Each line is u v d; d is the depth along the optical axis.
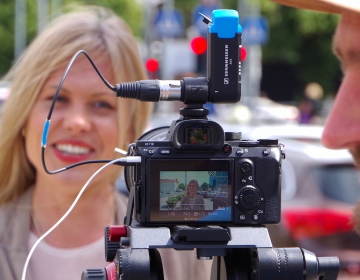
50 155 3.11
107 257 2.10
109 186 3.27
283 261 1.95
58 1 32.22
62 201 3.15
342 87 2.19
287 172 7.40
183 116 2.05
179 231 1.94
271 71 39.94
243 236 1.98
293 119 27.62
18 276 3.05
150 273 1.97
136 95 2.04
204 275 3.04
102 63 3.12
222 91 2.02
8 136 3.18
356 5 1.95
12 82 3.19
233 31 2.02
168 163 2.00
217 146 2.00
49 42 3.09
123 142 3.19
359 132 2.15
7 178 3.22
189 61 20.06
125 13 38.88
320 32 34.44
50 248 3.12
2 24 36.47
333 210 7.00
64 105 3.11
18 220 3.14
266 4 32.44
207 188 2.01
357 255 6.94
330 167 7.20
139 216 2.01
